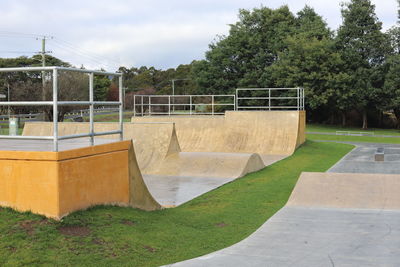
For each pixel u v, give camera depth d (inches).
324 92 1547.7
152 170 564.4
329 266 201.6
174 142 625.9
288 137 806.5
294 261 209.0
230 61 1781.5
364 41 1572.3
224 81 1787.6
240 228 282.0
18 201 216.4
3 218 205.8
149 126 640.4
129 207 271.0
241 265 202.2
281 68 1608.0
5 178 219.1
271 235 260.5
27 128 775.7
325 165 647.8
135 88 2714.1
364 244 239.0
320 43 1546.5
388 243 240.4
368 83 1537.9
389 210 327.9
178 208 354.0
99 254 193.0
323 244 239.8
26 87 1311.5
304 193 379.6
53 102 205.5
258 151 786.2
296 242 244.2
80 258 185.6
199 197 408.5
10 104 209.8
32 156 211.2
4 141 287.4
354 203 350.3
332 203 353.1
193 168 557.3
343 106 1558.8
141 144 624.1
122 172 265.6
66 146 249.4
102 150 243.8
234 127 839.7
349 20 1610.5
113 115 1774.1
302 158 720.3
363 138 1208.8
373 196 365.1
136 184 284.0
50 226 202.4
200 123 862.5
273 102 1763.0
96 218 225.8
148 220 258.8
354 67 1588.3
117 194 260.7
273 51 1744.6
